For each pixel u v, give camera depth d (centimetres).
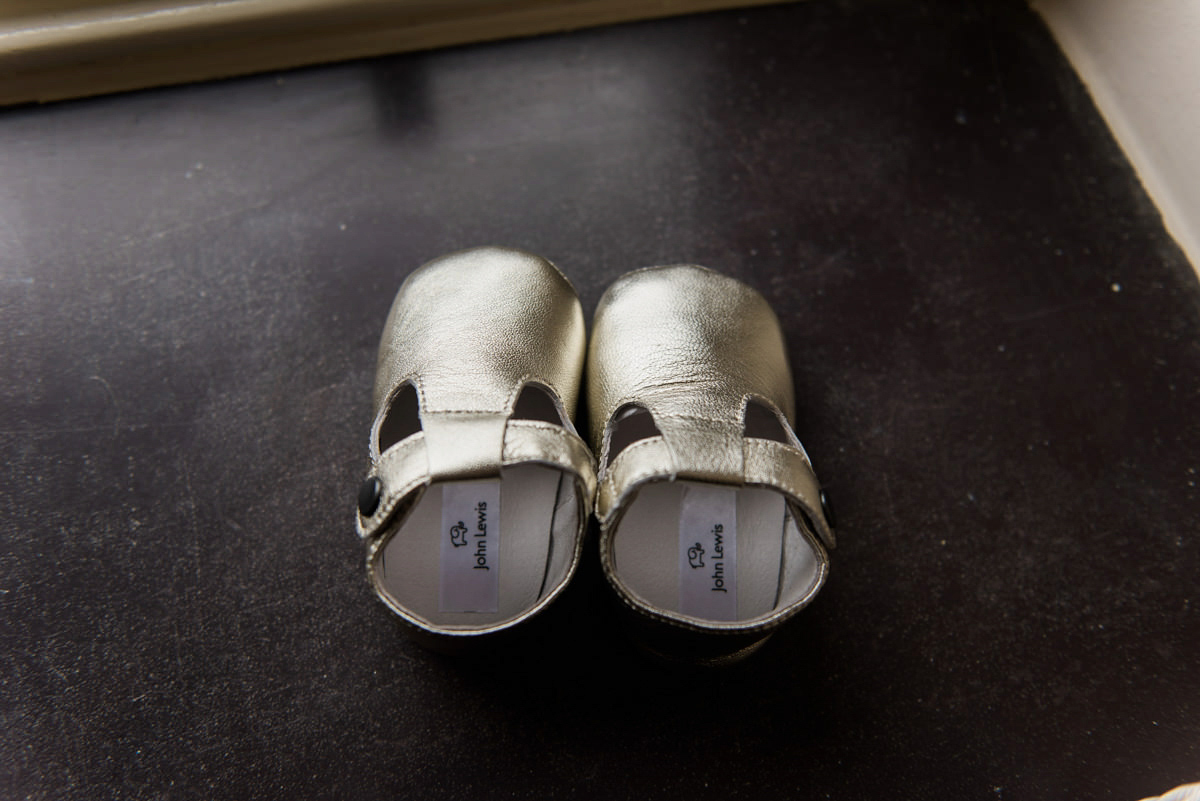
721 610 41
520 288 44
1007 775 42
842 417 48
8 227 51
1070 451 48
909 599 45
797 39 58
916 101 56
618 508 37
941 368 49
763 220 52
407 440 38
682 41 57
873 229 52
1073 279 51
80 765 41
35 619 43
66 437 46
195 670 43
